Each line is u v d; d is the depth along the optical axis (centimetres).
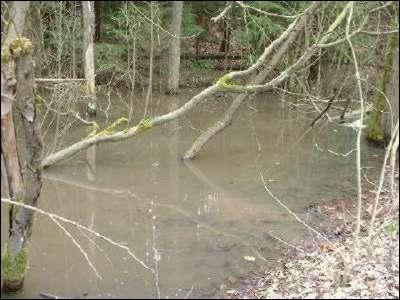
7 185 630
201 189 1024
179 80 2125
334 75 1702
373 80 1554
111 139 1019
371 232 695
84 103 1683
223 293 664
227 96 1927
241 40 1748
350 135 1425
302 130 1480
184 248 784
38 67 1383
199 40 2331
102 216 889
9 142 619
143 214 902
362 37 1380
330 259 721
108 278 692
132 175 1091
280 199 978
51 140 1283
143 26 1873
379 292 621
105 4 2109
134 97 1878
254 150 1282
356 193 1005
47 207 918
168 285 680
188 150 1224
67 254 752
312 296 631
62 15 1616
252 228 855
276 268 728
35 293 647
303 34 1483
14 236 625
